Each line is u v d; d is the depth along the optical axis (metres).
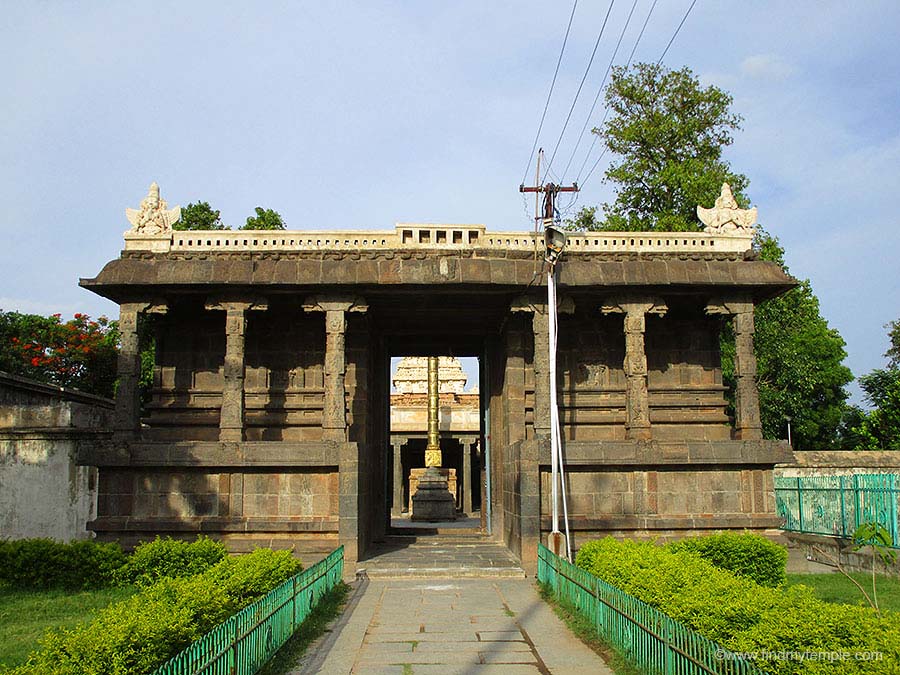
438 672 10.39
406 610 14.85
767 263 21.17
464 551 22.25
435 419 37.66
